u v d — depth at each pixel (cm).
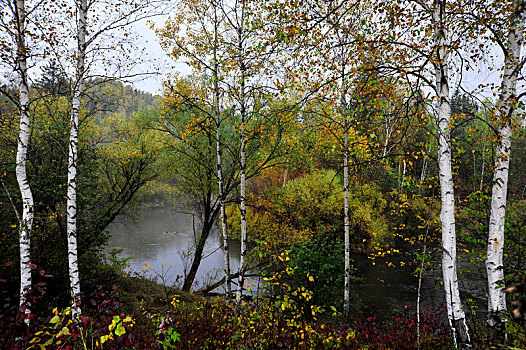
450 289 448
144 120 1298
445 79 453
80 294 387
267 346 463
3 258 718
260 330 487
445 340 588
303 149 1043
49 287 831
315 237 1212
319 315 883
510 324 433
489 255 502
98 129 1316
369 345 550
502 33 488
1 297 479
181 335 495
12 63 535
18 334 309
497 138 490
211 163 1275
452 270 450
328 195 1923
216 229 3183
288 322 504
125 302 934
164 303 970
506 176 492
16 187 910
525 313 190
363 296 1341
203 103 900
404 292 1378
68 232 591
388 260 1819
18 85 591
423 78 460
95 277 1044
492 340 454
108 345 379
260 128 875
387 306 1214
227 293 829
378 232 1823
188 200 1586
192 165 1310
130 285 1158
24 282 522
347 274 939
